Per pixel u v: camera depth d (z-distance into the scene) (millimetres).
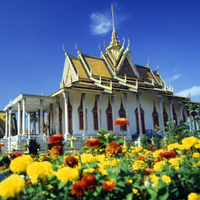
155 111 42250
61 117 35000
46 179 4031
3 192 2936
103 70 40656
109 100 36969
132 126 38281
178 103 46469
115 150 5078
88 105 34531
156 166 5301
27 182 4461
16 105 34562
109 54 44250
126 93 36500
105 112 36094
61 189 4316
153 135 37406
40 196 3518
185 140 5723
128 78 42250
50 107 34656
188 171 5172
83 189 3682
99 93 33062
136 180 4492
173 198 4891
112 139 8469
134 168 4949
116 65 42062
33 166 3393
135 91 36781
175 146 6059
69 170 3623
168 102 44688
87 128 33500
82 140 27469
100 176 4258
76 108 33406
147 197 4438
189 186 5184
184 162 5617
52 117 34812
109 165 5246
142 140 28484
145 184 3998
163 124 39750
